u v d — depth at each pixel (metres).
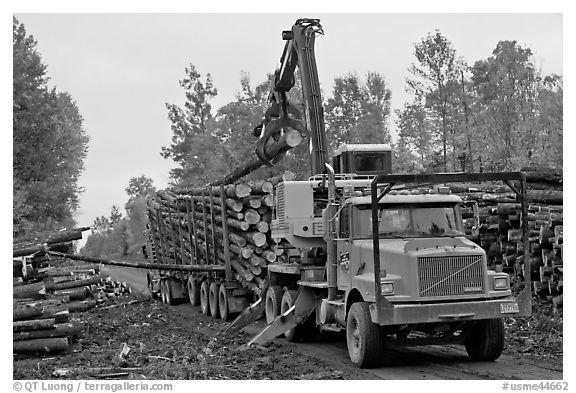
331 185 13.02
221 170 33.25
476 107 30.08
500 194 19.11
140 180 69.75
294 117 16.58
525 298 11.04
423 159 32.84
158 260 27.12
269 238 17.73
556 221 14.96
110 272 45.03
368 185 14.87
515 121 28.72
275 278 16.48
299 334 14.87
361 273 11.67
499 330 11.26
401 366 11.30
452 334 11.65
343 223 12.49
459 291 10.74
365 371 10.93
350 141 33.25
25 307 12.62
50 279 15.59
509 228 17.47
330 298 12.79
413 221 11.91
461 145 30.50
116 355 12.31
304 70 15.75
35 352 12.49
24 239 17.59
